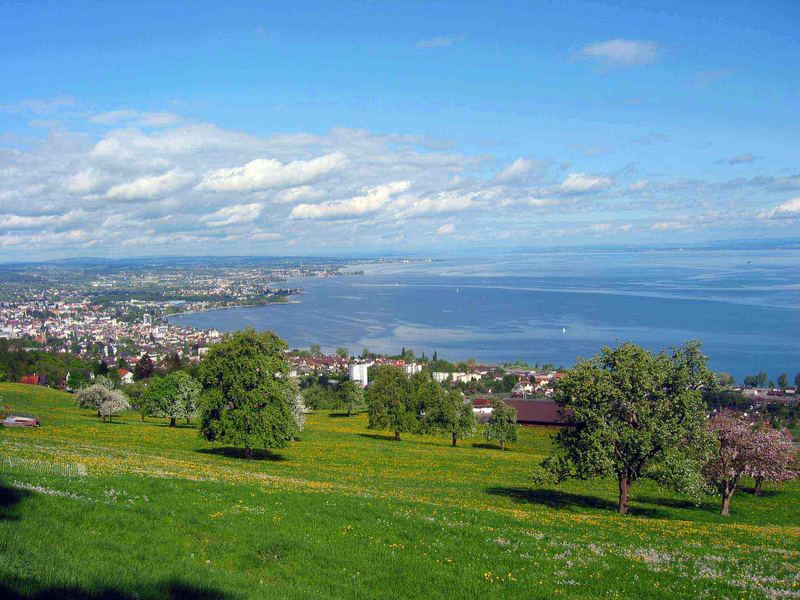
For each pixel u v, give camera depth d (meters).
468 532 23.00
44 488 22.77
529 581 18.02
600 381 37.66
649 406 37.31
